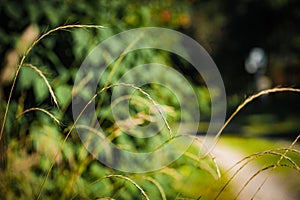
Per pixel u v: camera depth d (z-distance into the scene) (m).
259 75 24.47
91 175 3.21
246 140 13.29
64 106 3.26
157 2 4.91
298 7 21.56
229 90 24.50
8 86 3.53
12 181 2.81
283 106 21.81
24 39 3.29
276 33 22.52
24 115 3.21
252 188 4.90
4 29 3.73
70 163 3.06
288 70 22.86
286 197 5.55
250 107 21.59
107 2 4.05
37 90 3.16
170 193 3.14
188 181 3.04
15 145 2.99
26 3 3.74
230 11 23.41
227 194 2.83
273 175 6.66
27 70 3.20
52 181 2.96
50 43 3.47
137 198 3.18
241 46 24.05
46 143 3.05
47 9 3.72
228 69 24.69
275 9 21.70
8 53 3.55
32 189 2.85
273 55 23.11
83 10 3.92
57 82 3.38
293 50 22.36
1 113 3.06
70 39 3.69
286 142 13.15
